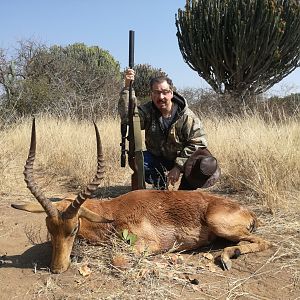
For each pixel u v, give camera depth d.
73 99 6.26
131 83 2.39
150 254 1.76
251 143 2.99
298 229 1.96
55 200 2.52
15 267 1.65
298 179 2.59
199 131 2.32
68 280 1.55
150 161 2.50
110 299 1.43
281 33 6.06
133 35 2.40
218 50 6.30
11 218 2.18
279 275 1.61
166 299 1.44
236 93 6.19
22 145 3.84
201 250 1.85
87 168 3.01
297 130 3.42
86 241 1.79
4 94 6.05
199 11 6.41
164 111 2.32
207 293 1.50
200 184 2.27
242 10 6.06
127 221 1.78
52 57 7.14
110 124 4.74
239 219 1.81
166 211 1.82
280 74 6.57
